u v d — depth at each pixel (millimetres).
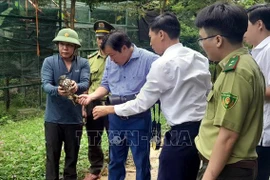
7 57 8047
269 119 2527
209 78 2568
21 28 8234
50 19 8797
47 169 3803
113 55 3104
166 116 2623
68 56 3707
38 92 9039
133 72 3168
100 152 4418
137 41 11812
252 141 1761
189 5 10141
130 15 11078
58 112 3719
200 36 1872
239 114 1669
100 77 4203
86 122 4246
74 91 3477
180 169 2596
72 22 8617
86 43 10188
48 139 3756
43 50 8766
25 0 8258
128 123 3203
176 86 2510
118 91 3215
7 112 8297
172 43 2631
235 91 1678
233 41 1784
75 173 3965
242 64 1716
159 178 2688
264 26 2539
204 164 1904
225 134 1695
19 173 4082
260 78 1785
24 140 5488
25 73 8461
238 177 1771
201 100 2566
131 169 4656
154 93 2570
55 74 3719
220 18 1761
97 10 10492
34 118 8141
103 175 4484
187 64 2500
